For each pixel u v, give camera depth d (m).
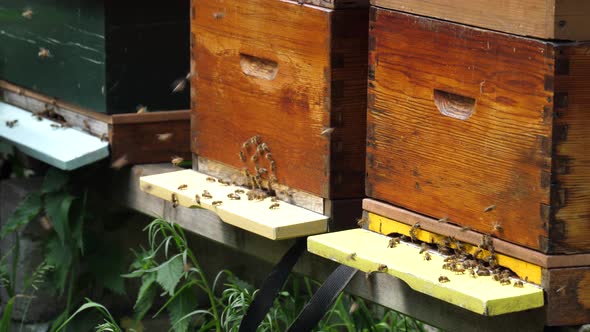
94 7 3.86
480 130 2.52
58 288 4.21
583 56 2.31
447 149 2.62
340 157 2.99
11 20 4.42
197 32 3.48
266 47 3.16
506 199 2.47
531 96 2.37
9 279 4.21
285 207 3.14
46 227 4.18
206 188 3.38
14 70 4.46
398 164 2.79
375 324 3.80
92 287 4.33
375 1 2.77
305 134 3.06
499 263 2.53
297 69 3.05
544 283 2.40
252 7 3.18
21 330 4.26
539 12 2.31
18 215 4.08
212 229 3.55
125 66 3.90
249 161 3.32
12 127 4.27
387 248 2.75
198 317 4.08
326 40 2.92
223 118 3.42
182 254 3.50
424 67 2.65
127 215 4.30
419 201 2.74
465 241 2.61
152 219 4.35
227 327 3.43
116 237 4.30
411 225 2.77
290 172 3.15
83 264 4.30
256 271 4.33
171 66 3.99
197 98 3.54
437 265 2.60
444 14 2.56
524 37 2.37
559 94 2.31
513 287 2.42
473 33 2.49
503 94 2.44
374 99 2.83
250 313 3.10
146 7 3.90
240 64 3.29
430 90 2.64
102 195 4.14
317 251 2.84
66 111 4.20
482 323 2.61
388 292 2.90
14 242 4.47
